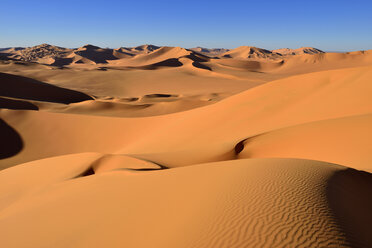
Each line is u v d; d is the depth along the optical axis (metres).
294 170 5.62
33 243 5.53
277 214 3.69
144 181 7.49
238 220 3.69
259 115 21.16
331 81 21.44
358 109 15.21
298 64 188.50
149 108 54.41
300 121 16.78
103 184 8.40
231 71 159.25
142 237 4.33
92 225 5.47
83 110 51.00
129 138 30.75
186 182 6.29
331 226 3.45
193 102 56.59
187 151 14.39
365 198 5.12
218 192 4.89
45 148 30.34
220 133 20.30
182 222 4.21
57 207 7.32
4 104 45.88
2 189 12.49
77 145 30.95
